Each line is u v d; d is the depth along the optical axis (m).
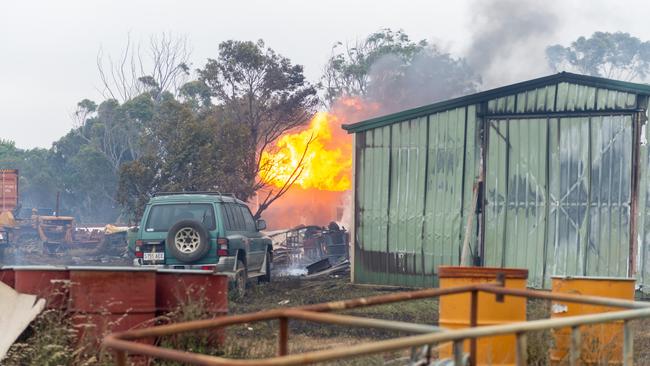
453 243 19.45
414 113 19.72
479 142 19.41
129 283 8.88
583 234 18.84
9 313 8.84
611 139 18.77
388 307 15.70
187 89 66.25
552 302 8.84
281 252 33.59
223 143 35.50
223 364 3.90
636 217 18.56
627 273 18.59
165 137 36.19
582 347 8.40
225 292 9.54
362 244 20.12
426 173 19.72
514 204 19.22
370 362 8.45
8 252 39.62
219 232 17.17
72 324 8.79
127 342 4.49
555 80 19.06
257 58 38.22
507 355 7.66
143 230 17.39
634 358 9.65
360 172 20.12
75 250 45.25
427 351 6.00
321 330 12.66
